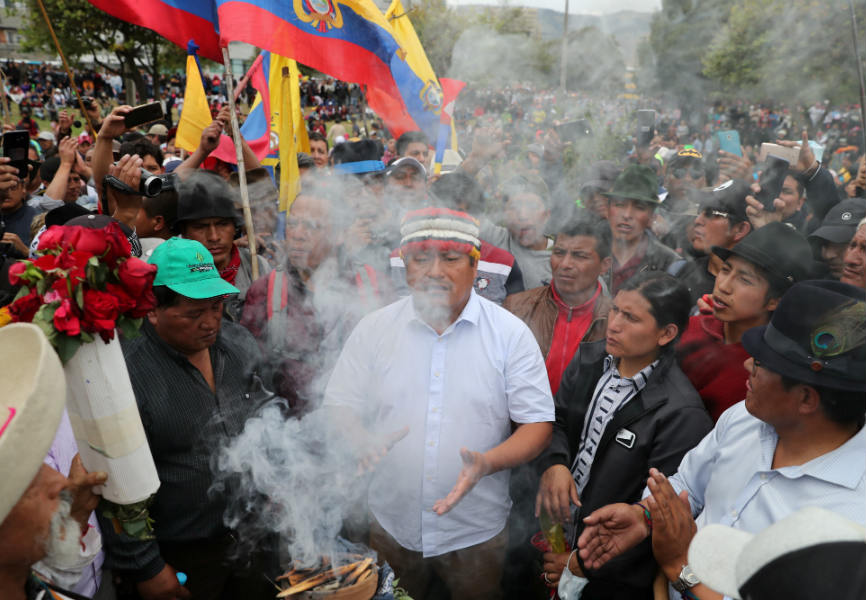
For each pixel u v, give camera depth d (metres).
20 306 1.10
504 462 1.72
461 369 1.85
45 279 1.05
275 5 2.71
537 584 2.13
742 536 1.02
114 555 1.57
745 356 1.87
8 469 0.85
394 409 1.89
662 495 1.41
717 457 1.53
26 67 22.67
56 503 1.02
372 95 4.25
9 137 3.29
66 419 1.49
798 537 0.75
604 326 2.28
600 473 1.85
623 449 1.82
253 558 1.85
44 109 19.19
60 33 16.77
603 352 2.06
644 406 1.81
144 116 2.71
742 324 1.87
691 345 2.02
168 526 1.79
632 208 2.74
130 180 2.31
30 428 0.88
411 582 1.99
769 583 0.76
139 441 1.19
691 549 1.04
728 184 2.58
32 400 0.88
